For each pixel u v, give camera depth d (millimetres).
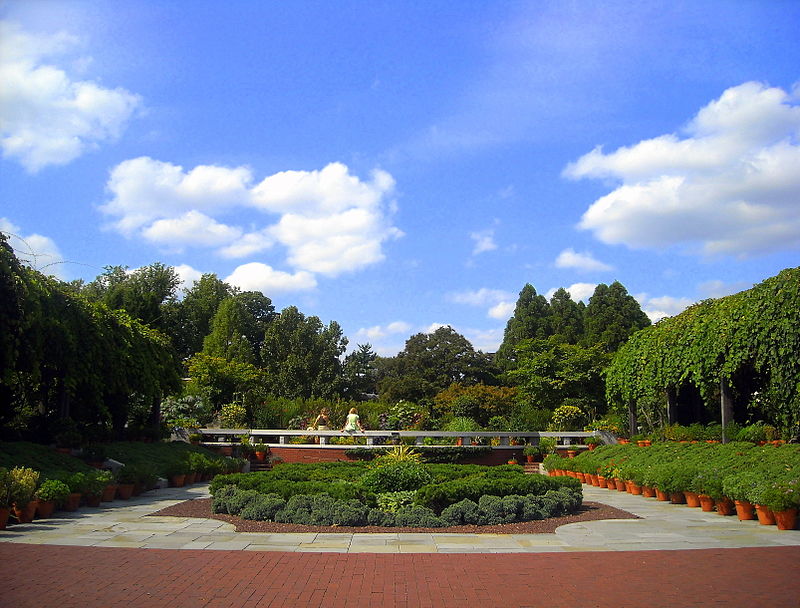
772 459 12266
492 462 23938
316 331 39875
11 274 13609
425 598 6133
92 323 17531
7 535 8969
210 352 42156
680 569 7340
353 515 10078
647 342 20031
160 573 6941
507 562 7695
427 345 47656
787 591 6383
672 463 14672
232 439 24656
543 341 34344
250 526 9961
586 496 15016
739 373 16484
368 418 29812
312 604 5906
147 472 14492
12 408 16484
